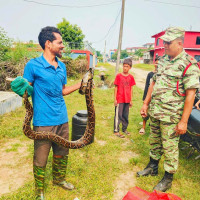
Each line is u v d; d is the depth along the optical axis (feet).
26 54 32.63
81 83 7.16
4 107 17.88
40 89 6.65
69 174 9.39
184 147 12.82
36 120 6.86
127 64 14.19
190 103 7.53
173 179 9.60
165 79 8.02
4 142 12.81
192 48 94.12
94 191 8.25
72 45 92.63
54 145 7.80
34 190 7.96
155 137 9.23
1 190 8.23
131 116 20.61
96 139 14.29
